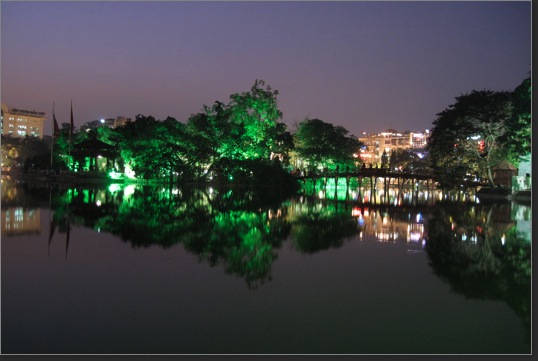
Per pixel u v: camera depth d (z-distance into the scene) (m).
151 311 12.68
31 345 10.43
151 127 79.62
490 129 60.25
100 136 104.62
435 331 11.57
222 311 12.78
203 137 77.75
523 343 10.83
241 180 76.94
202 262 18.50
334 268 18.00
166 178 83.31
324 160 98.25
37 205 37.34
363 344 10.74
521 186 58.84
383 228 29.72
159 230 26.22
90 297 13.78
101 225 27.39
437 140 67.94
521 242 24.47
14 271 16.53
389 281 16.11
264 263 18.66
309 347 10.57
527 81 50.31
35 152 131.50
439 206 48.81
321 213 39.28
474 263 19.22
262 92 81.62
